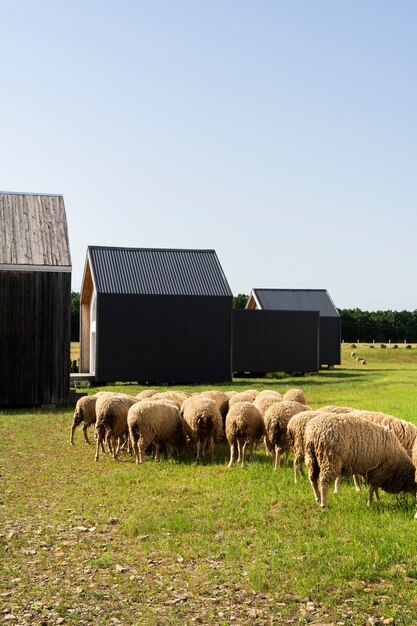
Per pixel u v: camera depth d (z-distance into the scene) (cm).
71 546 916
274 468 1391
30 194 3164
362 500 1121
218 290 3919
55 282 2766
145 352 3753
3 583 780
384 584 747
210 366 3853
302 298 5925
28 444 1759
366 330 10438
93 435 1922
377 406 2412
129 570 824
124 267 3966
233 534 940
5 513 1083
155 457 1566
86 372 4256
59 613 697
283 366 4769
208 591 746
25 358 2717
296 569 787
